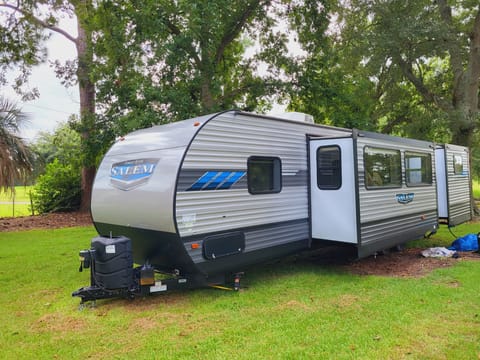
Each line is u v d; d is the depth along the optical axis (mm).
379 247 5898
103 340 3619
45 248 8031
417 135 13750
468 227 10289
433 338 3512
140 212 4664
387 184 6188
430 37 11578
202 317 4141
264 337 3598
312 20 12586
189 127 4641
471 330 3664
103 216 5355
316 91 12539
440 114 12008
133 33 10672
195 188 4426
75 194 14359
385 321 3908
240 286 5215
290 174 5652
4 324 4047
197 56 10984
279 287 5172
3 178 9867
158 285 4555
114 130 10438
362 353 3252
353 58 12602
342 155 5559
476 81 12352
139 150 5016
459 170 8875
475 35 12305
